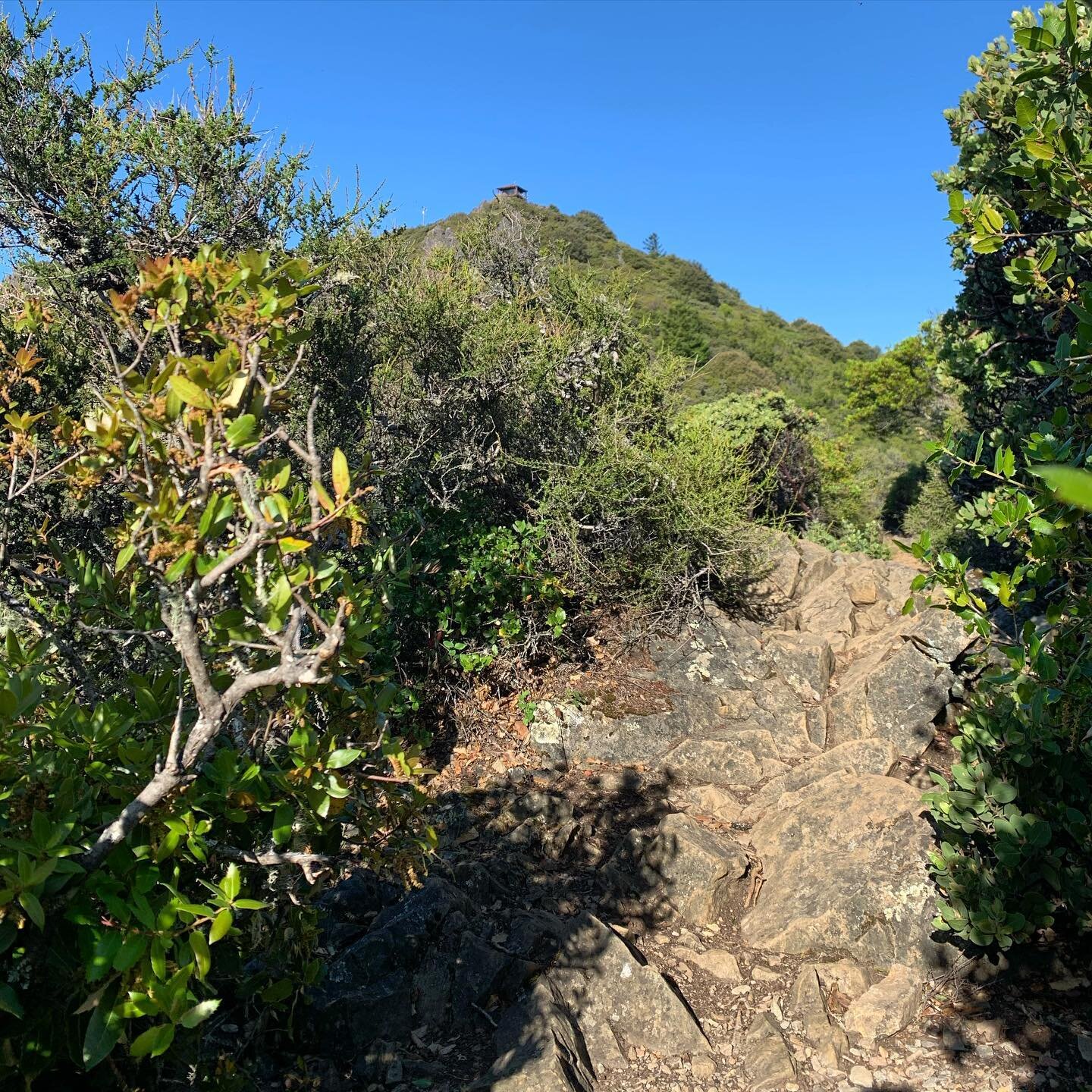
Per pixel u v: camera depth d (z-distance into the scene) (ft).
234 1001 10.70
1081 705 10.94
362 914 13.34
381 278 24.04
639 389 24.72
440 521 22.02
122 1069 6.83
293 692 7.01
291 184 18.19
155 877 6.19
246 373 6.31
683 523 22.04
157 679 7.68
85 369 15.64
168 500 5.89
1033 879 12.19
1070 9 7.55
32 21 15.90
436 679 19.42
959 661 18.26
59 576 11.34
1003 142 23.29
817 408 140.56
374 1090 10.39
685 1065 11.30
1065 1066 10.79
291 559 7.09
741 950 13.32
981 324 26.55
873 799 14.62
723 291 213.87
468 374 23.85
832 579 24.73
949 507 50.03
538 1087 10.04
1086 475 1.71
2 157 15.70
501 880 14.71
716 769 17.72
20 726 6.47
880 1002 11.96
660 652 21.08
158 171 16.81
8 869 5.41
